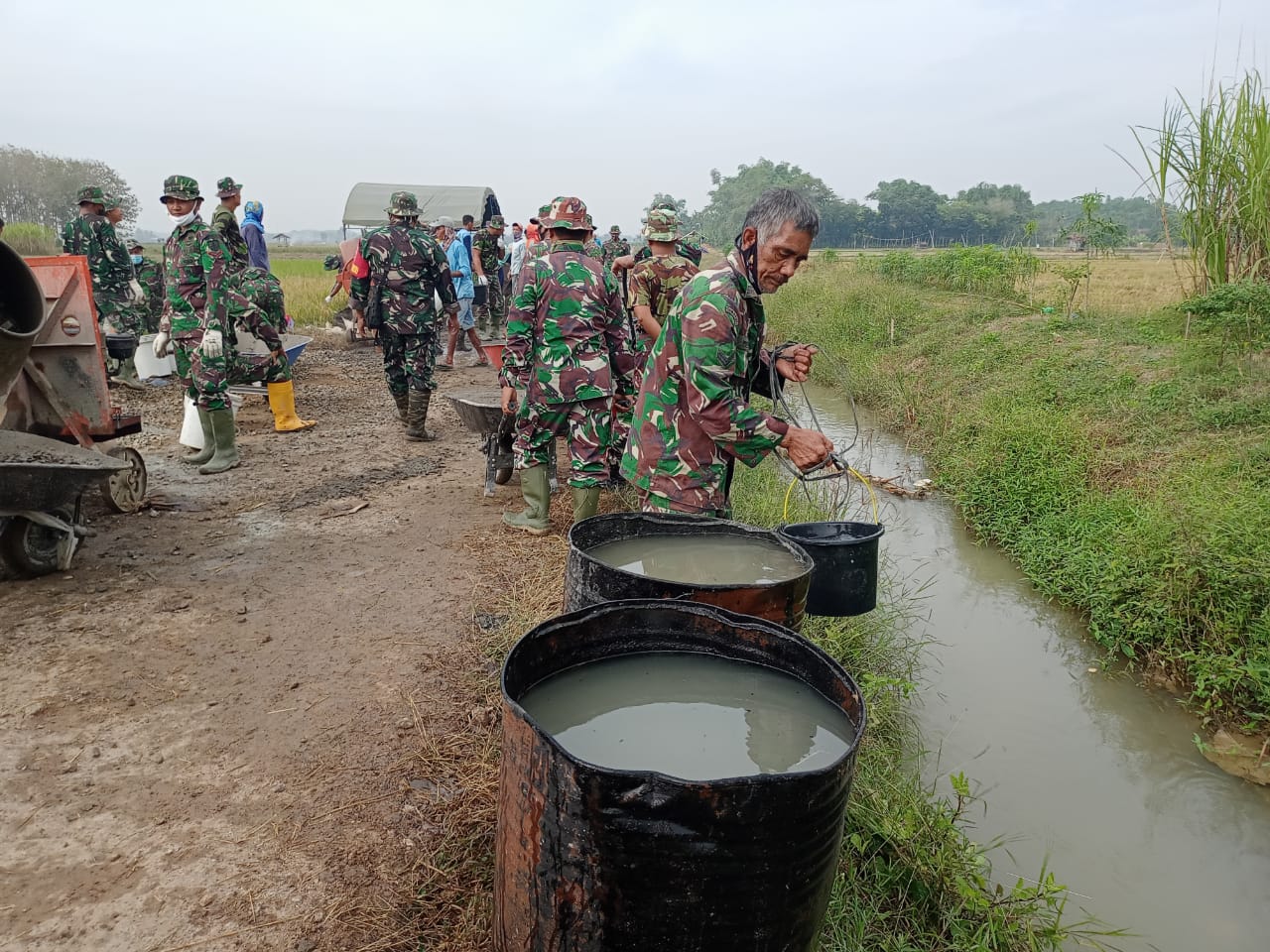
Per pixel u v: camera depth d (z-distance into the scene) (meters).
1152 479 6.14
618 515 2.90
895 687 3.95
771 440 2.61
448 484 6.24
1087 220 12.59
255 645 3.73
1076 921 2.84
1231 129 8.85
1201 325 8.14
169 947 2.15
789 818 1.49
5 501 3.84
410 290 7.14
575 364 4.68
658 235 5.55
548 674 2.09
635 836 1.47
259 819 2.63
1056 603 5.45
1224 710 4.18
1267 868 3.16
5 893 2.29
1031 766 3.72
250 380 6.46
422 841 2.57
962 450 7.84
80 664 3.49
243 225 9.85
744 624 2.21
